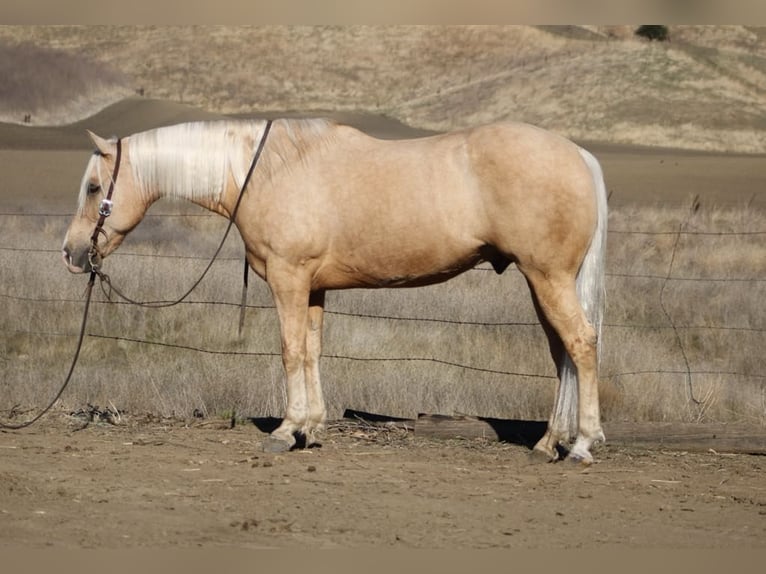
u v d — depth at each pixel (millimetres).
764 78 93250
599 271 8820
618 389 11016
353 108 104000
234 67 117250
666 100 85625
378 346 13219
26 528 6914
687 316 14969
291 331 9312
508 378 11766
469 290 15812
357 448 9695
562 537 7008
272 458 9195
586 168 8680
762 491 8375
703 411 10555
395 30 128250
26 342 13914
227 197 9453
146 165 9500
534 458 9195
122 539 6738
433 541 6840
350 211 8984
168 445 9648
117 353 13617
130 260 16906
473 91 100375
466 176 8703
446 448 9766
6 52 91375
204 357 12812
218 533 6922
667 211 27766
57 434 10047
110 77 96688
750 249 20625
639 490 8344
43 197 34250
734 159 57156
